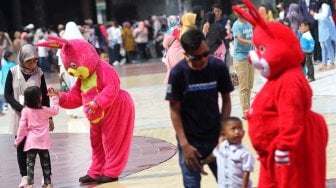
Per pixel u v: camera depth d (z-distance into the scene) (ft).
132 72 111.86
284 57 24.82
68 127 60.54
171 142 49.39
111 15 168.14
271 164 25.38
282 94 24.67
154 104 69.51
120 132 38.11
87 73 37.17
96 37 128.16
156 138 51.19
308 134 25.04
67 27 50.98
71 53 36.99
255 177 35.86
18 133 37.01
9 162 47.98
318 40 84.33
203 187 35.24
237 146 26.11
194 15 51.60
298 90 24.57
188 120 26.76
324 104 57.41
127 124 38.37
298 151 24.84
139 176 39.68
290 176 24.82
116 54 135.95
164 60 52.31
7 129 63.46
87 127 59.93
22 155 37.73
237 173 26.03
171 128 54.80
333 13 83.66
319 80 70.64
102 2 168.04
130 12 170.71
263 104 25.30
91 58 37.14
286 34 25.12
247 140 44.78
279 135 24.66
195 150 26.43
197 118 26.68
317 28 83.92
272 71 25.03
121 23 168.96
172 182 37.47
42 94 38.17
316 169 25.21
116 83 37.65
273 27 25.18
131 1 171.12
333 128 47.42
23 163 37.86
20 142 37.19
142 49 142.61
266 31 25.18
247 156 25.96
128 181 38.55
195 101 26.61
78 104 38.34
